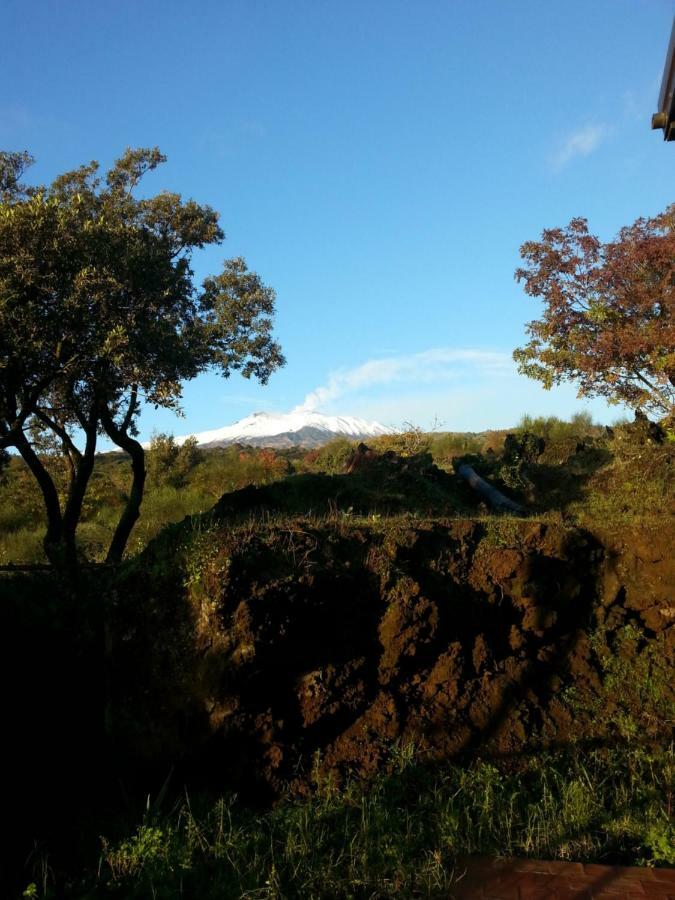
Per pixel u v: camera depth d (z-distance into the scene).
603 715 6.93
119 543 11.39
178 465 22.28
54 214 9.30
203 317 13.55
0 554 13.02
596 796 5.77
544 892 4.65
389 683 6.36
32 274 8.80
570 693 7.04
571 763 6.31
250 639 5.79
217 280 13.97
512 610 7.18
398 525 7.12
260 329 13.94
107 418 11.25
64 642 7.38
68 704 7.06
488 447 20.62
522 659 7.02
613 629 7.54
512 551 7.17
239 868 4.91
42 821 5.94
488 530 7.46
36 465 10.38
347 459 18.52
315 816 5.34
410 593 6.40
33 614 7.45
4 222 8.88
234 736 5.84
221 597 5.86
